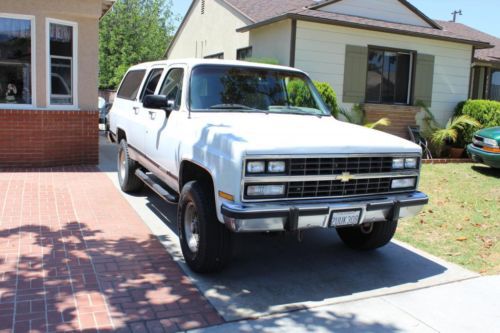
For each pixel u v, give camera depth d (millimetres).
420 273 5160
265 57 13438
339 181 4512
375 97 13812
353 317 4105
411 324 4027
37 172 9438
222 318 3977
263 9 15641
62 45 10008
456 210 7859
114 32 31781
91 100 10477
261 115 5590
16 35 9484
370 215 4609
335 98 11953
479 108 13797
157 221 6555
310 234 6418
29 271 4672
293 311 4172
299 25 12312
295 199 4336
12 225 6086
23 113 9648
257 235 6258
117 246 5504
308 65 12539
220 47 17078
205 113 5422
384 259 5559
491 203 8383
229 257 4652
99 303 4090
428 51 14219
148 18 33438
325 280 4887
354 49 13023
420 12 14445
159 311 4023
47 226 6105
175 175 5418
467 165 12266
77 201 7414
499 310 4336
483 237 6492
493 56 17828
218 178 4309
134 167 7648
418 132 14039
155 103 5516
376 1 13898
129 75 8352
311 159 4340
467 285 4879
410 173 4918
